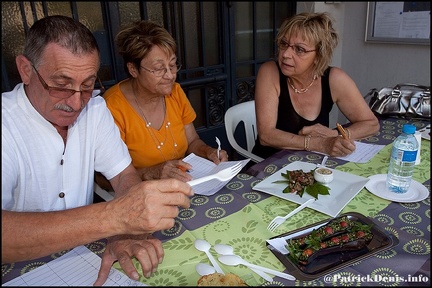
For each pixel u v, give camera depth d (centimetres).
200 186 109
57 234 69
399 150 97
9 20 194
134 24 139
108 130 110
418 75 240
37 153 90
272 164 125
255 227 86
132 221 71
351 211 91
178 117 161
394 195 98
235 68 291
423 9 226
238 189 106
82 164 103
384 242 76
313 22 143
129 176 111
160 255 75
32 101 87
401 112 171
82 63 81
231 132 180
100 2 220
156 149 151
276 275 69
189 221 90
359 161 125
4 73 197
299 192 99
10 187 85
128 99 147
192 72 270
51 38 78
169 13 251
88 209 73
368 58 261
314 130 147
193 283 68
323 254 73
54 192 97
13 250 68
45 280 70
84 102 88
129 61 138
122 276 71
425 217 87
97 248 80
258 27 297
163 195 72
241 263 72
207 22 270
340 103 165
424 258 71
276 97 164
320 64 153
